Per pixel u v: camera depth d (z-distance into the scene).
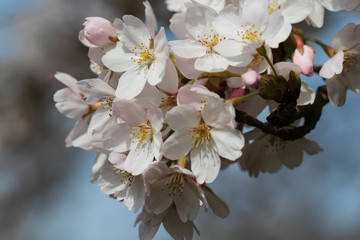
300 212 0.92
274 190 0.94
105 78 0.40
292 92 0.37
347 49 0.40
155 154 0.37
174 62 0.38
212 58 0.37
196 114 0.37
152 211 0.39
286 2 0.39
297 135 0.39
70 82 0.43
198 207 0.38
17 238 0.98
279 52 0.38
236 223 0.96
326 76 0.39
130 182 0.39
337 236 0.92
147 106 0.38
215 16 0.38
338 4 0.40
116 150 0.38
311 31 0.71
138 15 0.82
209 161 0.37
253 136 0.43
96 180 0.42
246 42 0.37
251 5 0.37
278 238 0.92
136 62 0.38
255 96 0.39
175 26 0.40
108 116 0.40
